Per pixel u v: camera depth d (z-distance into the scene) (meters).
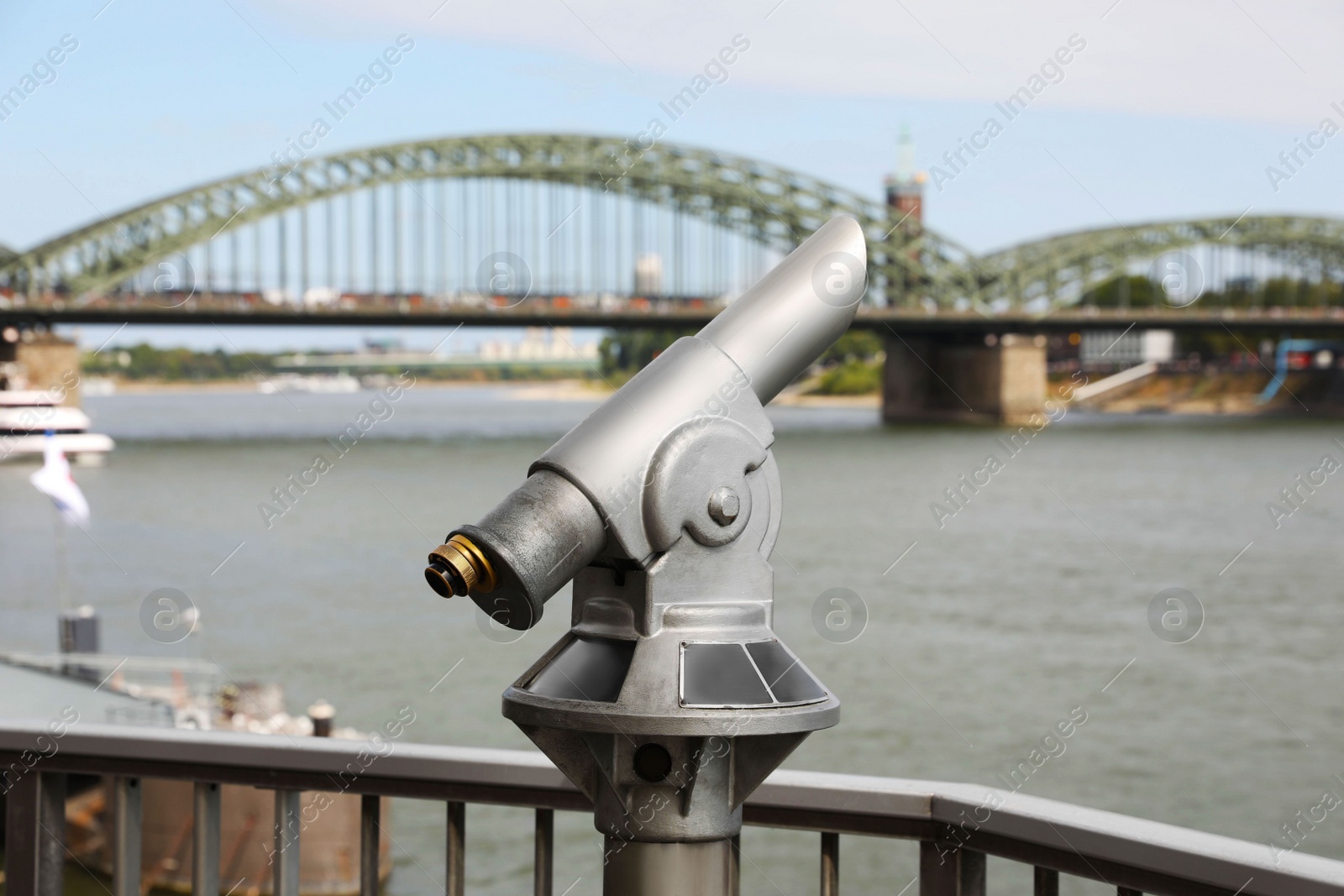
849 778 1.81
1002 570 45.22
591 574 1.64
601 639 1.61
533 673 1.63
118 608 35.81
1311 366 107.62
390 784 2.01
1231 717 24.94
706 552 1.58
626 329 73.12
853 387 125.12
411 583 38.97
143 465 70.00
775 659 1.59
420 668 27.48
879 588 41.47
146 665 16.48
